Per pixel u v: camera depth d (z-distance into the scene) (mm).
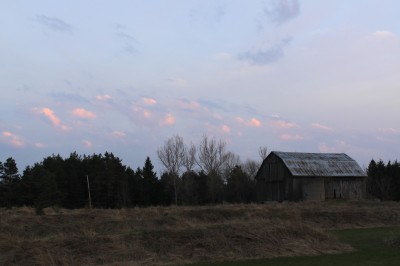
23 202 68000
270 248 19109
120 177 82688
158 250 18109
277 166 66062
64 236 19109
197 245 18734
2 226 24969
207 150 89188
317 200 60594
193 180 87812
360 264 16469
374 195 78312
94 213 33406
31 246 17250
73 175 78562
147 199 86188
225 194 86562
